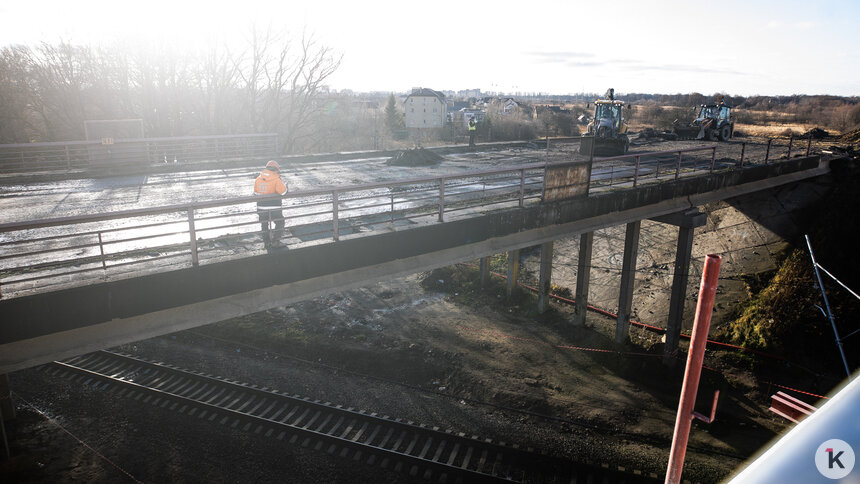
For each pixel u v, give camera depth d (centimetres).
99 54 3431
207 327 1697
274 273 883
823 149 3003
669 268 2253
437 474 1088
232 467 1087
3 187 1534
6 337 687
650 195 1520
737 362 1694
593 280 2278
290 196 878
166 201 1354
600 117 2762
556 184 1275
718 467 1195
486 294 2150
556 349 1734
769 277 2077
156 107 3541
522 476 1099
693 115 7200
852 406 73
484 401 1401
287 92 3888
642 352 1744
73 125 3509
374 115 8956
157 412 1251
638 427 1334
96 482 1038
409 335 1748
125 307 763
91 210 1255
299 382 1416
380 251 998
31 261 863
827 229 2127
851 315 1752
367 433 1208
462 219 1109
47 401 1281
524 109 12306
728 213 2480
